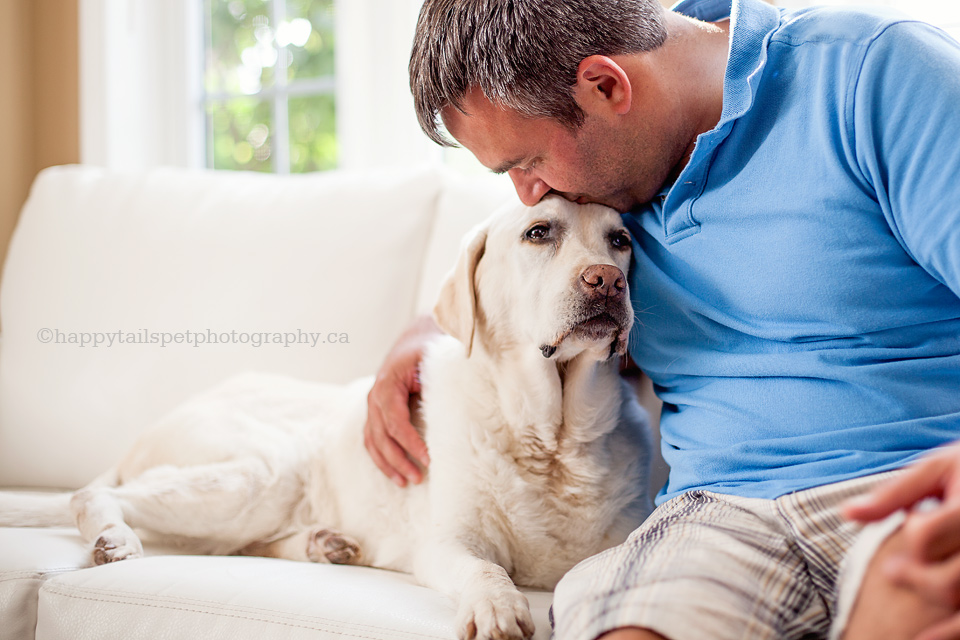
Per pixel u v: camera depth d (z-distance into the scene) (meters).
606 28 1.08
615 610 0.80
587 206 1.30
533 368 1.31
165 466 1.61
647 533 0.98
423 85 1.15
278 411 1.73
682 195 1.12
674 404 1.23
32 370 2.15
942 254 0.88
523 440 1.33
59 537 1.48
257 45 2.95
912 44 0.93
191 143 3.05
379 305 1.93
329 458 1.61
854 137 0.95
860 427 0.94
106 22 2.88
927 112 0.89
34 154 3.01
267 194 2.14
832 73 0.98
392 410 1.43
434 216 1.98
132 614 1.15
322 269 1.98
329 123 2.82
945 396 0.93
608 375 1.35
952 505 0.57
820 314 0.98
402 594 1.15
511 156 1.16
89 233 2.24
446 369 1.43
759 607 0.80
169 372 2.03
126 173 2.35
